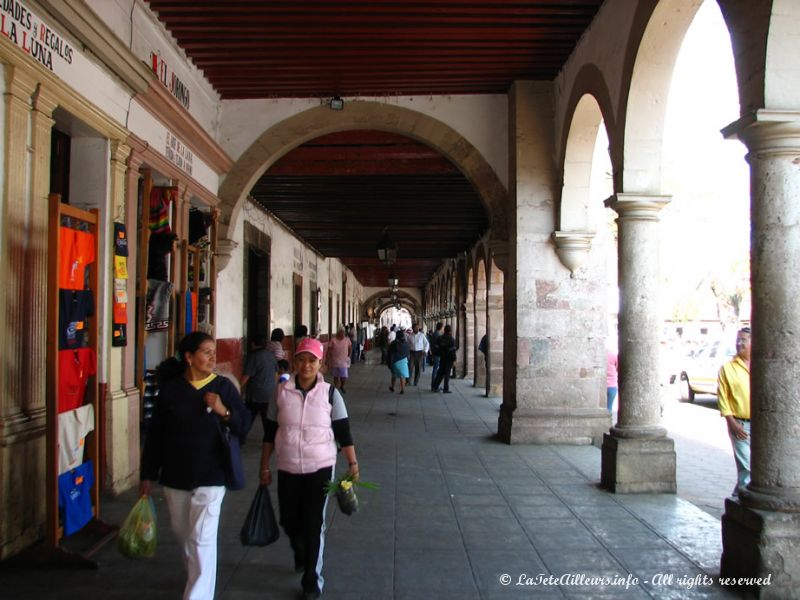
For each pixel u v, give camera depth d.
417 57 8.34
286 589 4.04
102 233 5.82
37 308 4.69
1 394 4.36
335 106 9.62
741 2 4.09
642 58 6.06
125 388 6.31
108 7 5.88
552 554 4.66
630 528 5.24
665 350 19.27
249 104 9.74
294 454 3.91
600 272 9.07
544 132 9.12
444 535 5.05
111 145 5.95
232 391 3.71
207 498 3.55
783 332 4.00
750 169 4.14
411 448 8.62
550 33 7.69
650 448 6.34
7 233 4.38
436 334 18.55
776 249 4.02
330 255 25.48
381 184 12.91
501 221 9.55
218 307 10.92
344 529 5.18
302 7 6.93
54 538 4.33
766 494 4.00
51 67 4.83
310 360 3.99
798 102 3.89
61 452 4.54
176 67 7.84
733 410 5.30
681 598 3.95
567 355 9.05
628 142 6.38
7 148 4.38
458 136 9.65
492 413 12.23
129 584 4.07
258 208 14.30
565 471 7.25
